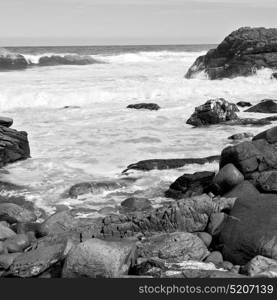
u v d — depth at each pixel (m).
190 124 19.06
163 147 15.51
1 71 37.53
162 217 8.85
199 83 30.61
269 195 8.94
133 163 13.66
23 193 11.71
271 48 34.81
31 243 8.76
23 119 20.69
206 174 11.20
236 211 8.52
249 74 33.41
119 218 9.05
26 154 14.54
